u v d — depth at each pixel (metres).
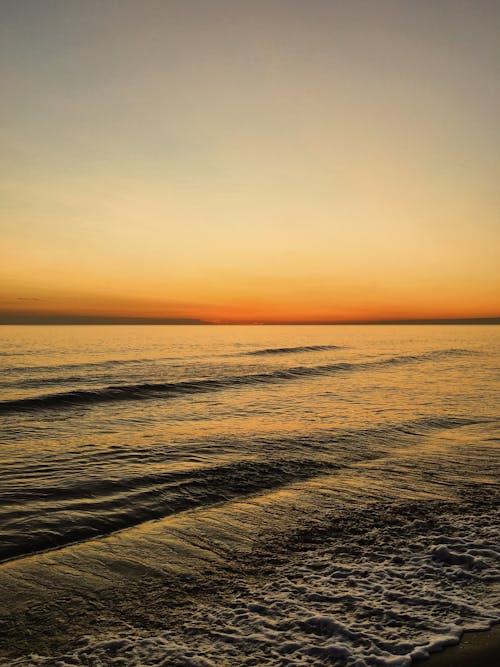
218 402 19.72
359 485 9.19
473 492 8.77
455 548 6.36
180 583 5.45
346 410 17.69
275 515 7.66
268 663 3.91
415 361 44.62
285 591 5.24
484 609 4.76
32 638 4.34
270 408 18.17
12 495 8.20
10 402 17.70
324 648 4.10
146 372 32.28
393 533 6.93
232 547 6.46
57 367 36.31
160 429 14.21
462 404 19.09
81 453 11.22
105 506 7.89
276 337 132.25
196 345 79.50
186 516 7.62
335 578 5.54
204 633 4.41
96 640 4.32
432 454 11.42
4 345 75.69
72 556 6.11
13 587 5.27
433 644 4.10
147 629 4.51
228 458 10.90
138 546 6.46
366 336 145.12
